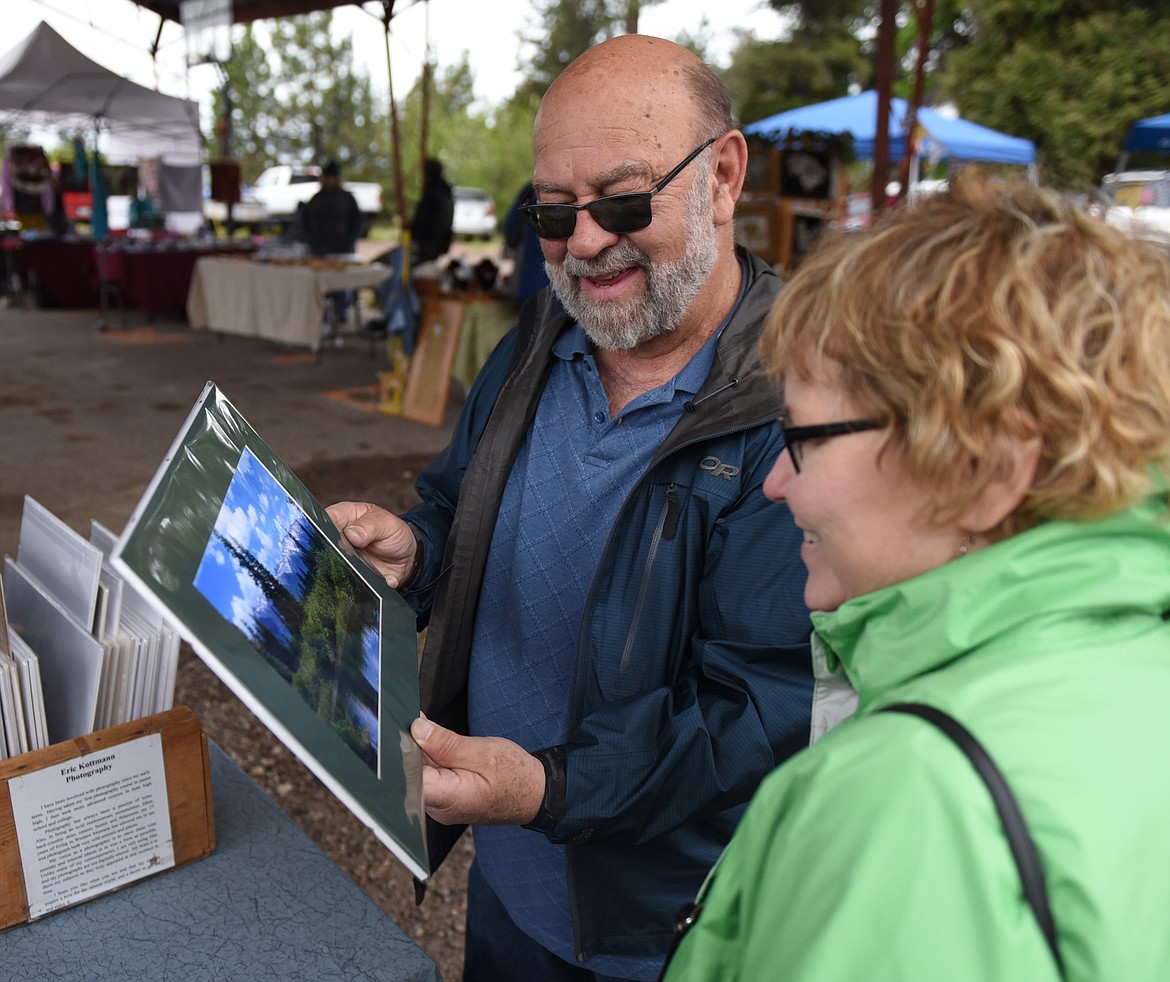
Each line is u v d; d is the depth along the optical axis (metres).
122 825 1.08
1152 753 0.50
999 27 17.75
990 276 0.54
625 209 1.09
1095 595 0.54
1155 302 0.53
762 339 0.65
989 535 0.58
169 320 11.05
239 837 1.21
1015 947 0.44
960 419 0.53
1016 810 0.47
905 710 0.52
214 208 17.27
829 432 0.59
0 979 0.97
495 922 1.45
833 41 22.38
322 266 8.55
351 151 32.53
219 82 13.19
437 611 1.37
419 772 0.84
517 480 1.33
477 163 32.62
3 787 0.98
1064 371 0.51
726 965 0.61
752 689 1.05
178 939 1.04
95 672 1.04
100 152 12.00
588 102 1.11
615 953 1.24
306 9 8.66
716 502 1.11
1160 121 10.98
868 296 0.57
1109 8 16.73
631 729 1.02
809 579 0.70
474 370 6.51
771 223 6.65
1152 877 0.47
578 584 1.25
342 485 5.24
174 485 0.71
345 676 0.80
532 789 0.97
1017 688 0.51
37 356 8.48
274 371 8.30
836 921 0.46
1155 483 0.54
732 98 1.21
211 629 0.63
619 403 1.28
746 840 0.57
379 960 1.02
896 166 10.84
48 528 1.13
